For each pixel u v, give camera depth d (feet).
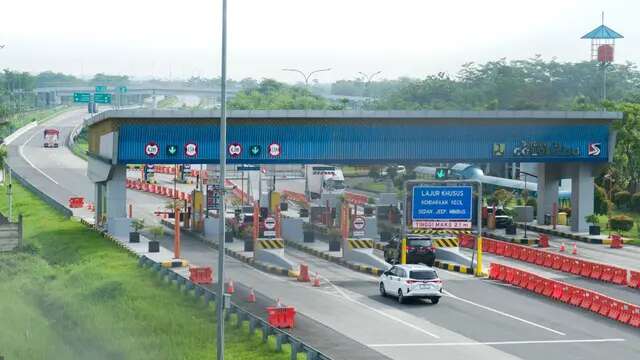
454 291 278.87
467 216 312.29
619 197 529.86
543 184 444.96
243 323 222.07
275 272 313.73
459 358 194.90
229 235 392.27
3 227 356.18
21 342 220.84
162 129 371.56
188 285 259.80
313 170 586.86
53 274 317.63
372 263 321.93
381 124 385.91
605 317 241.35
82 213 498.28
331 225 434.30
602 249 380.17
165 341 206.39
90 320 234.99
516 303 259.39
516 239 395.75
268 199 474.08
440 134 390.83
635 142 535.19
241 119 375.86
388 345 206.08
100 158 405.39
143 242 385.50
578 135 402.52
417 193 311.68
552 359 194.90
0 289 284.82
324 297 266.36
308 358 179.93
